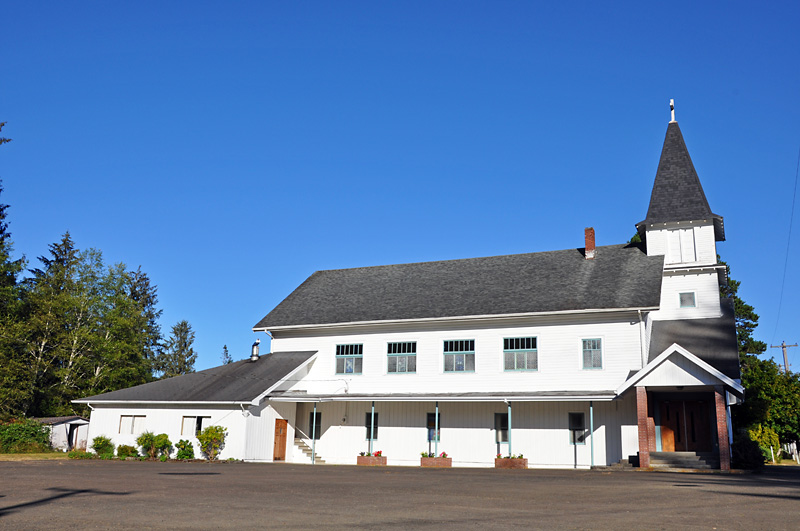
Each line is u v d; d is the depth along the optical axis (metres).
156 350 94.62
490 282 35.75
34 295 50.47
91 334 54.56
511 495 14.41
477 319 32.72
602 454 29.53
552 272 34.97
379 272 40.97
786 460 61.50
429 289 36.81
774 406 50.00
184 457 31.83
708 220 33.59
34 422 40.75
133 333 59.06
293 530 8.88
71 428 45.81
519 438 31.23
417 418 33.59
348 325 35.50
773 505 12.70
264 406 33.12
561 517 10.55
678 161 35.38
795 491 16.02
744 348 57.78
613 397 28.09
